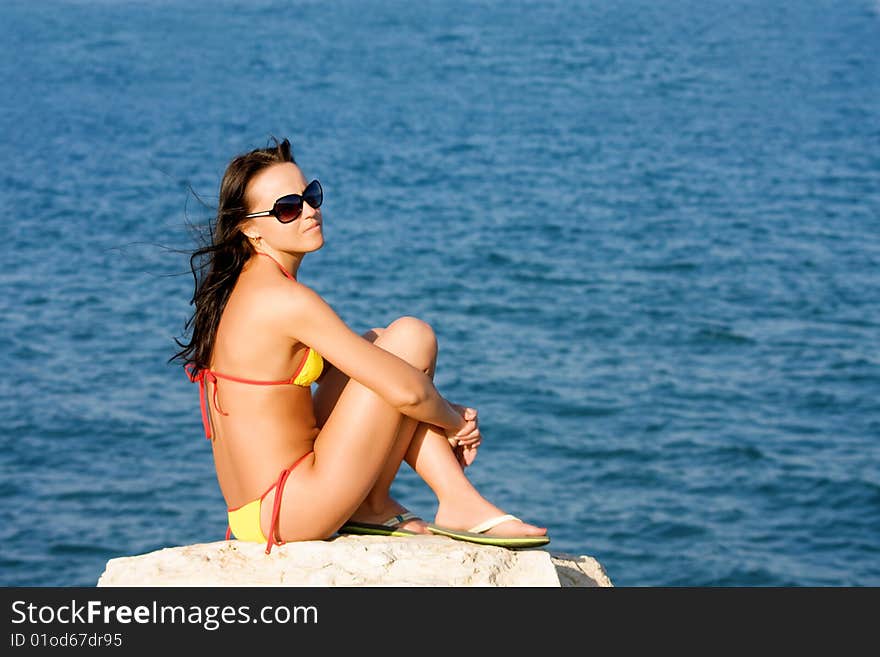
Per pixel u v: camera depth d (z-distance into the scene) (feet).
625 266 128.98
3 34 329.93
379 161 187.32
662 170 181.06
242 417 14.21
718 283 122.11
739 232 144.56
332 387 15.29
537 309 113.19
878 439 79.87
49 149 190.08
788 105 236.63
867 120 221.05
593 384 91.71
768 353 99.91
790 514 68.13
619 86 258.78
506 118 223.92
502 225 146.61
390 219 149.48
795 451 77.77
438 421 14.66
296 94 249.34
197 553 14.25
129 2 407.44
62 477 71.05
